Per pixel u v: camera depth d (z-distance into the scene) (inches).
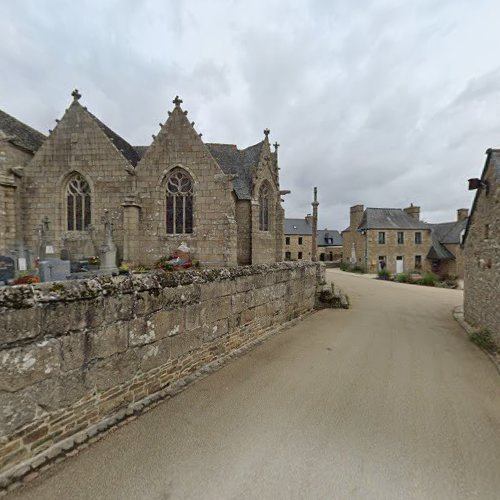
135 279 165.0
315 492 108.4
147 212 586.9
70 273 437.4
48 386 122.3
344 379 212.4
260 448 132.3
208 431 144.0
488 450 135.3
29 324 115.6
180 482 111.7
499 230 307.1
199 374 207.3
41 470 114.0
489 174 347.3
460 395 193.2
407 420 159.6
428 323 422.9
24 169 586.6
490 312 326.0
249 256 657.6
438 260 1336.1
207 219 580.4
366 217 1417.3
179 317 194.2
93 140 587.2
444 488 111.7
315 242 706.2
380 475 117.5
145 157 587.8
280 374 217.2
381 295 683.4
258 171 673.6
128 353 158.2
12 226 556.1
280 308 346.9
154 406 164.7
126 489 107.7
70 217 600.7
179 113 588.1
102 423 142.3
